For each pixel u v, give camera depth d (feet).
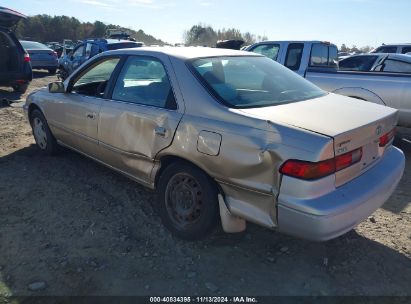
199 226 10.31
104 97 13.00
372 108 10.65
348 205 8.38
